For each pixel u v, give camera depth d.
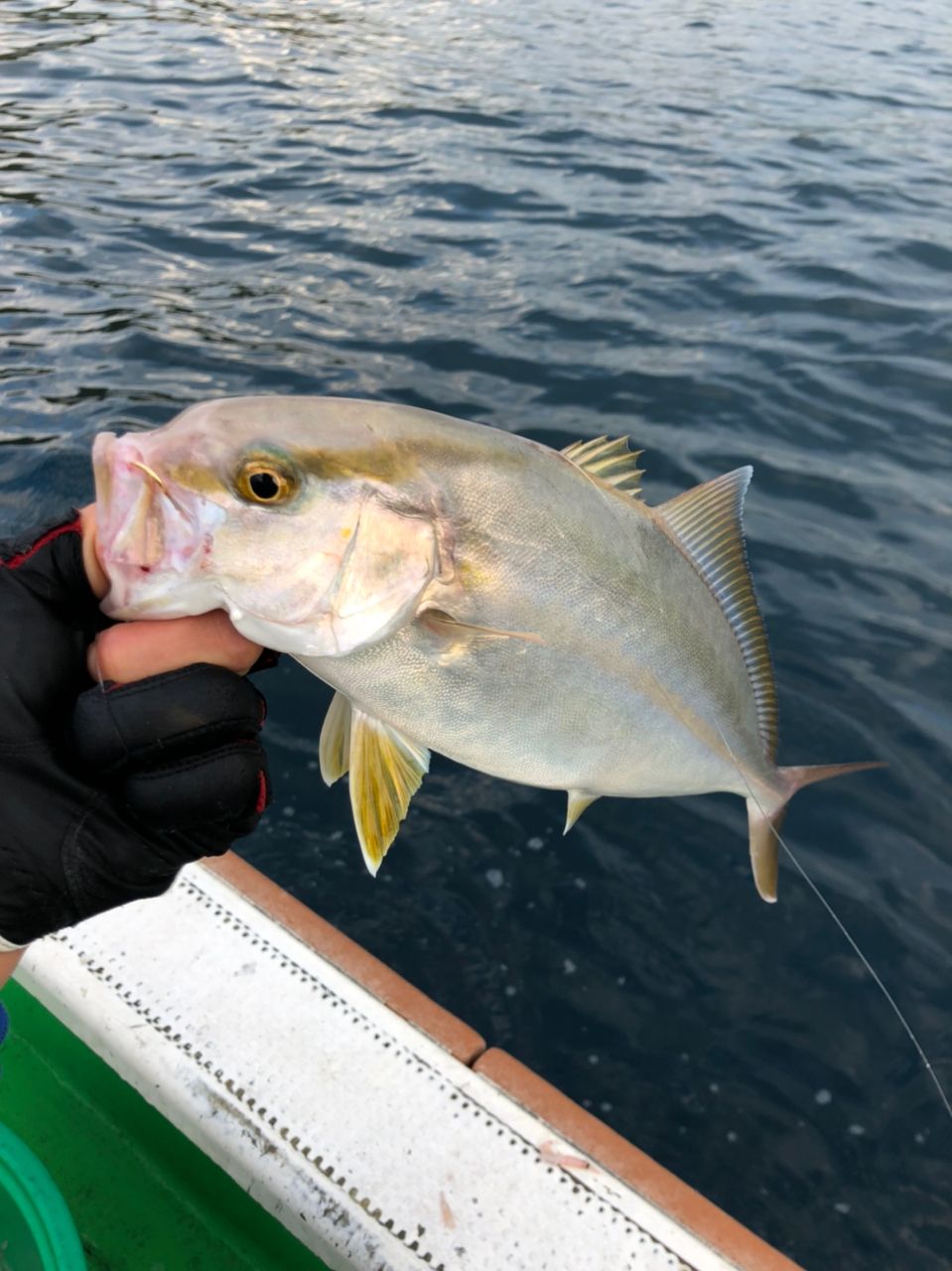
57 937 0.52
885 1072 0.70
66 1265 0.36
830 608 1.07
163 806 0.30
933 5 5.01
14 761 0.29
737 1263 0.42
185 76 2.92
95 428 1.28
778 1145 0.66
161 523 0.32
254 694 0.32
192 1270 0.46
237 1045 0.48
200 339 1.51
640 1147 0.66
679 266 1.86
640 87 3.09
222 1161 0.45
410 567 0.36
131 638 0.31
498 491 0.38
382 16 4.04
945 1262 0.61
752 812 0.52
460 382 1.43
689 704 0.46
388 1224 0.42
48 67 2.92
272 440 0.34
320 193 2.11
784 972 0.76
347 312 1.62
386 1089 0.47
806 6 4.81
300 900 0.78
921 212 2.16
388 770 0.40
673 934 0.78
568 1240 0.42
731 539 0.48
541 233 1.97
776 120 2.80
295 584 0.34
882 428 1.39
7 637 0.30
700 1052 0.71
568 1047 0.71
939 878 0.82
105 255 1.78
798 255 1.92
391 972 0.53
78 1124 0.50
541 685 0.40
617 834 0.86
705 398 1.44
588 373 1.48
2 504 1.14
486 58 3.37
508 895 0.80
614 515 0.42
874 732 0.93
